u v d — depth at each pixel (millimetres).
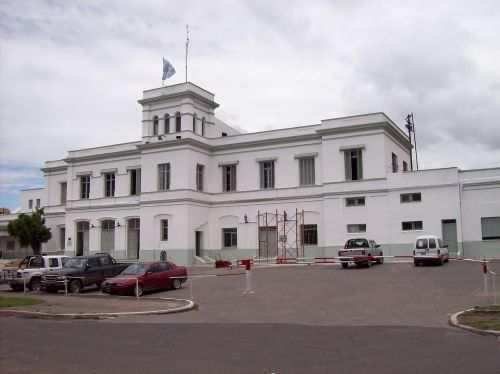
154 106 48688
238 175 47156
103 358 10344
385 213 39719
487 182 36844
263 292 23203
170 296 23766
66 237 53656
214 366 9445
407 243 38812
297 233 43500
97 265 28344
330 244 41250
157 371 9133
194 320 16062
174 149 46406
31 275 28672
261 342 11836
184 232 45000
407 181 39250
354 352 10484
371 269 31500
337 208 41406
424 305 17578
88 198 53156
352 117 41656
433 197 38344
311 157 43969
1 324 15984
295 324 14562
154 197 47031
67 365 9727
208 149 48438
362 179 40719
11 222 54938
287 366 9336
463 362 9352
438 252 31828
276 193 44969
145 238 47156
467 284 22438
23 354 10859
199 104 48438
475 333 12383
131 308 19062
